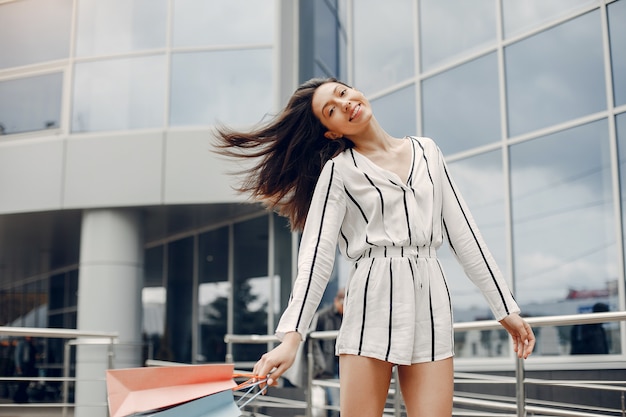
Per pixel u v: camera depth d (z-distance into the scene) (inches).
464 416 228.7
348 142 94.0
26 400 468.8
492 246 291.1
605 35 258.8
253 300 419.2
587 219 258.5
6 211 407.8
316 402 251.1
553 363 261.3
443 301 87.7
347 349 86.5
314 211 89.8
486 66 301.4
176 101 396.2
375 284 86.4
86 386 386.3
